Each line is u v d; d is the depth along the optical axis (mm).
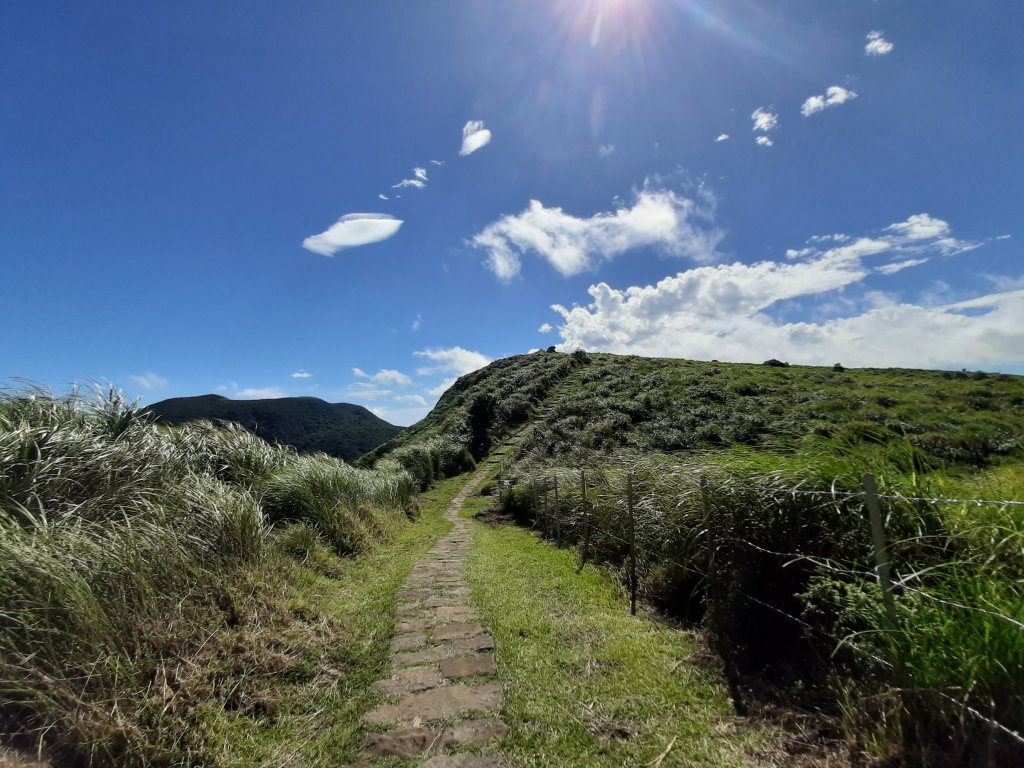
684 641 4129
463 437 31172
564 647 4172
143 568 3590
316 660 3848
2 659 2543
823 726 2723
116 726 2562
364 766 2721
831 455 3852
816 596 3156
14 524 3246
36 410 5418
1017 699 2016
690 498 4734
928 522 3023
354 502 9023
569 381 37594
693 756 2654
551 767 2654
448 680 3676
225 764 2676
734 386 28938
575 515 8781
